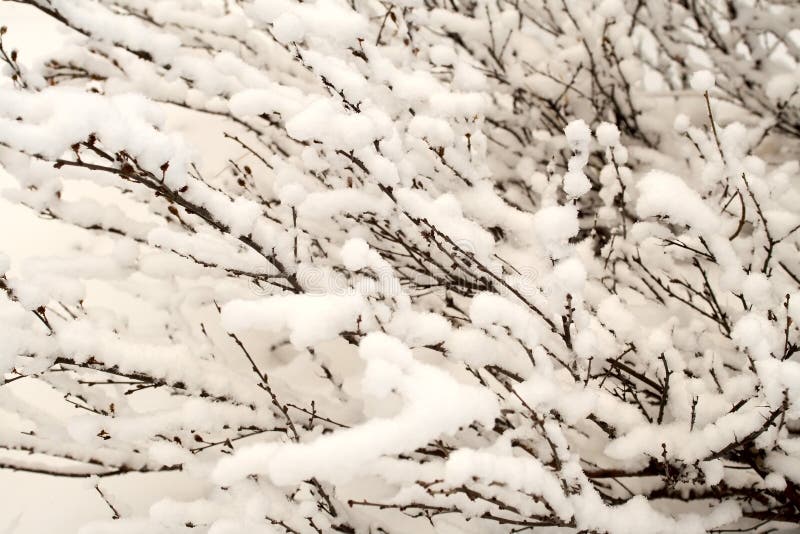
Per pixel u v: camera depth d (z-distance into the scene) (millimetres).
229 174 2422
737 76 2883
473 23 2387
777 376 1115
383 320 1312
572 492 1332
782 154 3023
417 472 1396
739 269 1488
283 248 1377
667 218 1540
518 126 2615
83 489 1943
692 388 1577
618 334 1653
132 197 1782
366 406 1946
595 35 2488
